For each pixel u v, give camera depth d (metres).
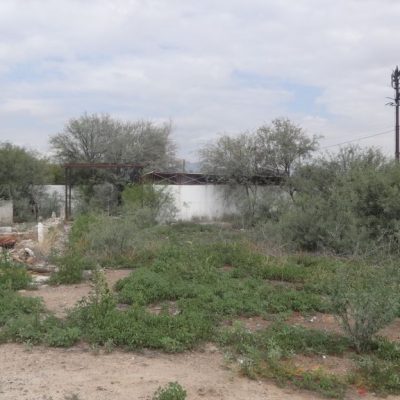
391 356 6.84
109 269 13.55
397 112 31.20
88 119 46.09
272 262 13.27
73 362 6.45
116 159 44.72
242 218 28.45
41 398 5.24
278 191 31.78
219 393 5.54
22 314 8.28
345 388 5.82
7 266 11.87
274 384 5.89
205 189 36.03
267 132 35.72
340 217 16.45
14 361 6.47
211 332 7.68
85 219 20.89
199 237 21.11
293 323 8.70
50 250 15.40
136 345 7.03
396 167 17.88
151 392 5.45
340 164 25.19
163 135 47.56
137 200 26.98
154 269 12.21
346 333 7.35
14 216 35.94
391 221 15.52
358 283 7.51
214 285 10.70
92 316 7.73
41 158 39.97
